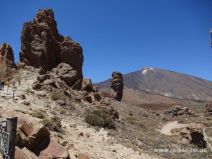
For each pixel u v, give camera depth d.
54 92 40.09
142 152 30.11
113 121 40.53
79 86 49.09
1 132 11.94
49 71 48.62
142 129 46.47
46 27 50.12
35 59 48.12
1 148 11.81
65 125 28.84
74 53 50.91
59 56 50.59
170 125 60.34
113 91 79.50
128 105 67.75
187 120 74.81
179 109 91.25
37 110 27.89
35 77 43.84
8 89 35.31
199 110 109.56
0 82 36.56
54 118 26.86
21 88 37.75
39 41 49.28
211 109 88.94
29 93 36.16
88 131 30.16
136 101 199.12
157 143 37.78
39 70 46.28
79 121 33.09
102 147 26.83
